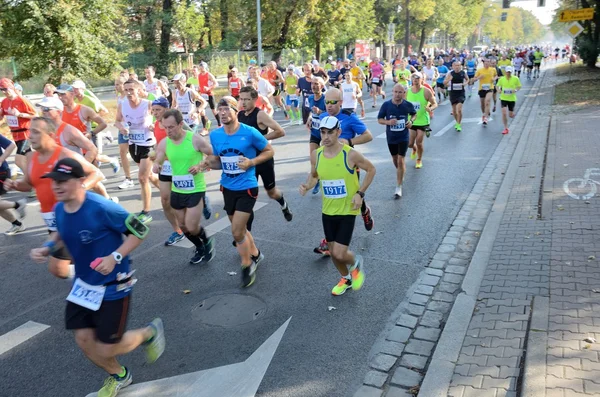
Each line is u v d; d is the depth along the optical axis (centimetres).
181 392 365
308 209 792
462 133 1405
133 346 351
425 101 983
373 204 800
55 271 451
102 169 1125
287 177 998
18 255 641
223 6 3797
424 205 788
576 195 756
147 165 735
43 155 461
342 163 460
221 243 655
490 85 1493
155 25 3225
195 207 551
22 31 1878
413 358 400
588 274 498
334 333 438
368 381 373
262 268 575
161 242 665
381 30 6097
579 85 2428
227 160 513
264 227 711
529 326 414
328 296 507
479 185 891
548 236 606
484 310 450
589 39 3509
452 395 341
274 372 386
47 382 380
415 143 1085
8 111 955
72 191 314
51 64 1995
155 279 553
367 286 525
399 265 575
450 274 550
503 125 1504
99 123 784
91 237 321
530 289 478
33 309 496
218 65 3675
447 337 413
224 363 398
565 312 428
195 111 1304
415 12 5953
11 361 408
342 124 676
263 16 3609
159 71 3206
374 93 2127
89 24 1989
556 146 1105
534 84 2902
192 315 473
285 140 1419
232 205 525
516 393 337
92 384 377
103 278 333
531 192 798
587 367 350
